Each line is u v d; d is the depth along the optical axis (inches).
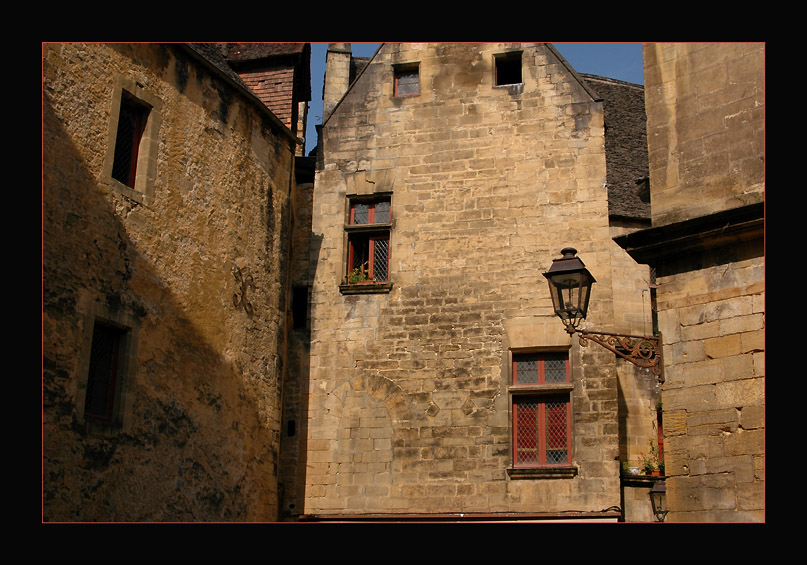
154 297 492.7
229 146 571.2
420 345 614.9
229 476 534.6
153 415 481.1
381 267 643.5
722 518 374.3
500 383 597.3
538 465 581.3
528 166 634.2
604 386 583.5
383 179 651.5
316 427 612.7
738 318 388.8
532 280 612.1
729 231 393.4
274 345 594.9
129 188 486.0
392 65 673.0
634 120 793.6
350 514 591.2
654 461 618.5
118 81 486.6
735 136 410.6
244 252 573.9
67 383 427.5
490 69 658.8
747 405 378.3
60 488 416.5
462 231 630.5
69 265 438.3
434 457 592.4
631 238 417.1
